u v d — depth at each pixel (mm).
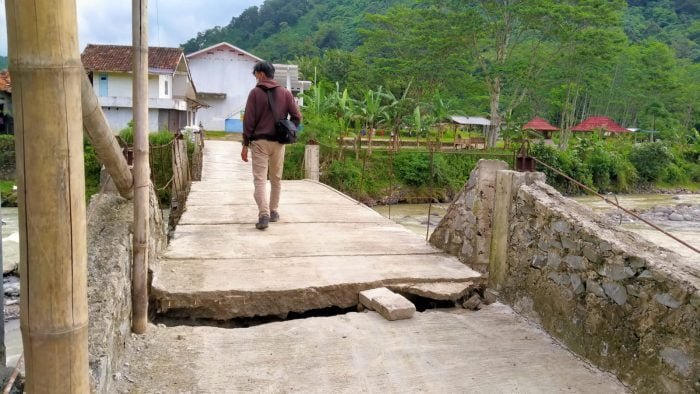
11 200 12594
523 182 3957
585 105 51688
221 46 34344
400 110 26516
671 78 49406
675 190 33000
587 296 3164
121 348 2824
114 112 25844
